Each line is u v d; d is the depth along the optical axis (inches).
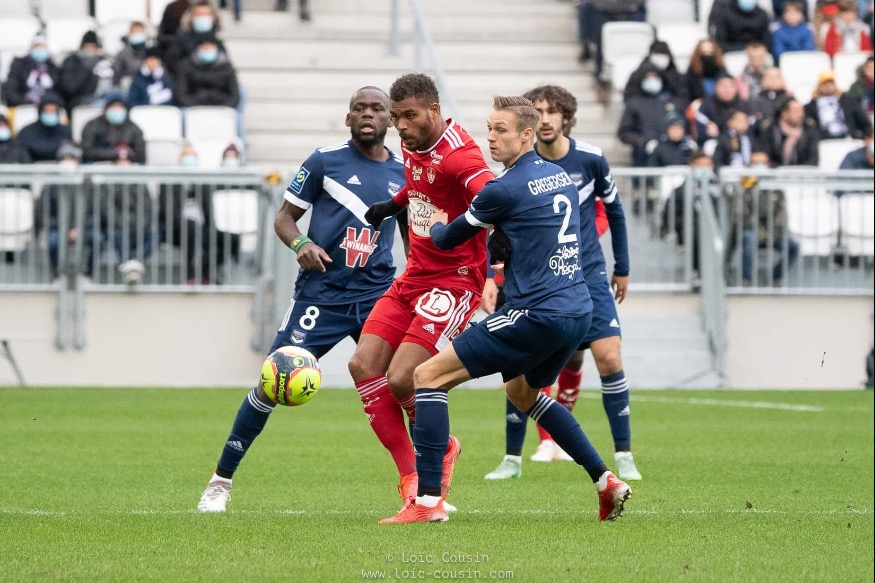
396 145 2358.5
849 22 2664.9
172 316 2003.0
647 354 2014.0
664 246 2049.7
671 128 2218.3
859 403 1756.9
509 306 747.4
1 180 1974.7
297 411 1628.9
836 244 2046.0
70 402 1686.8
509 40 2751.0
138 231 1984.5
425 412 759.1
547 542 711.7
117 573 625.9
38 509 856.3
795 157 2206.0
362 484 1000.9
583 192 1061.1
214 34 2378.2
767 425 1486.2
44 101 2149.4
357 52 2687.0
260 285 1993.1
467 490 974.4
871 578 620.7
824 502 907.4
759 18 2571.4
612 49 2608.3
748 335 2053.4
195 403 1683.1
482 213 743.1
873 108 2412.6
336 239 861.8
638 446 1288.1
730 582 609.0
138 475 1048.2
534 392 776.9
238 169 1996.8
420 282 813.9
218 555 671.8
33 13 2780.5
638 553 681.0
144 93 2358.5
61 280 1985.7
